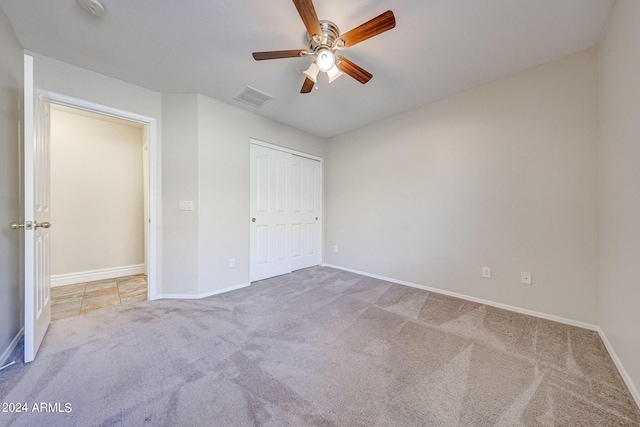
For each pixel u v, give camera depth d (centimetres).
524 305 220
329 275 351
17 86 173
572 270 197
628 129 137
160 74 224
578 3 148
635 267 127
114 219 342
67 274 309
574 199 196
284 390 126
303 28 167
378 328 193
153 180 255
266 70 217
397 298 260
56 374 137
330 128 367
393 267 320
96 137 330
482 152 243
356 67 183
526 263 219
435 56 198
